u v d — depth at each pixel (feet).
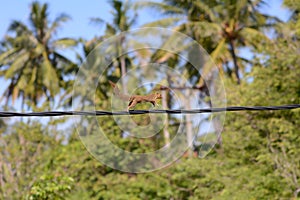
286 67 129.80
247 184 119.75
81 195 134.72
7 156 133.59
